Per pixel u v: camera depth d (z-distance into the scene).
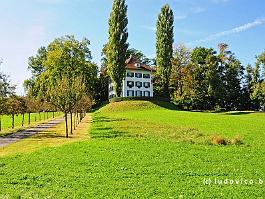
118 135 40.25
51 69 91.88
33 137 41.72
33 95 97.12
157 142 32.97
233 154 26.88
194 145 31.42
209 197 15.70
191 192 16.48
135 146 30.30
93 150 28.20
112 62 104.88
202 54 113.94
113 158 24.72
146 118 70.44
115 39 103.75
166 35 108.75
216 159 24.73
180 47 116.06
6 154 27.97
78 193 16.23
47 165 22.52
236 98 120.19
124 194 16.08
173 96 120.50
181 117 72.38
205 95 112.25
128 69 127.81
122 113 91.00
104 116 81.88
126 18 104.25
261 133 43.34
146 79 131.00
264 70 103.81
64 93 44.09
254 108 120.00
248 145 32.34
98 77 133.38
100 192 16.42
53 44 95.94
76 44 95.44
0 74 48.62
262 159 24.95
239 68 120.81
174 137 37.62
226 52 120.31
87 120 72.62
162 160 24.11
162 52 109.00
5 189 16.95
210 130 46.56
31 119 85.94
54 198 15.48
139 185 17.72
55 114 109.12
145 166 22.23
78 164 22.80
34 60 126.50
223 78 119.62
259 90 104.62
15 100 56.16
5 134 46.06
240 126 52.91
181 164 22.86
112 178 19.17
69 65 92.38
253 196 15.95
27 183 18.17
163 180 18.75
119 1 103.69
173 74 115.88
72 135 43.62
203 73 112.88
